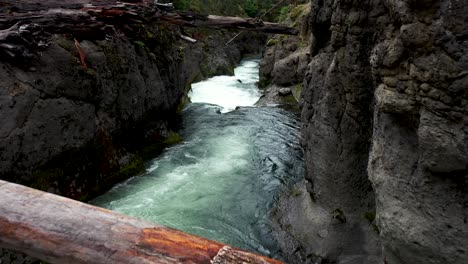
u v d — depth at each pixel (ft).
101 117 31.35
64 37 27.76
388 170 13.57
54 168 25.45
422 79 11.17
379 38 14.98
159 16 29.45
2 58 22.35
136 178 33.04
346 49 18.71
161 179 33.04
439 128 10.93
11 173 21.95
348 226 20.98
